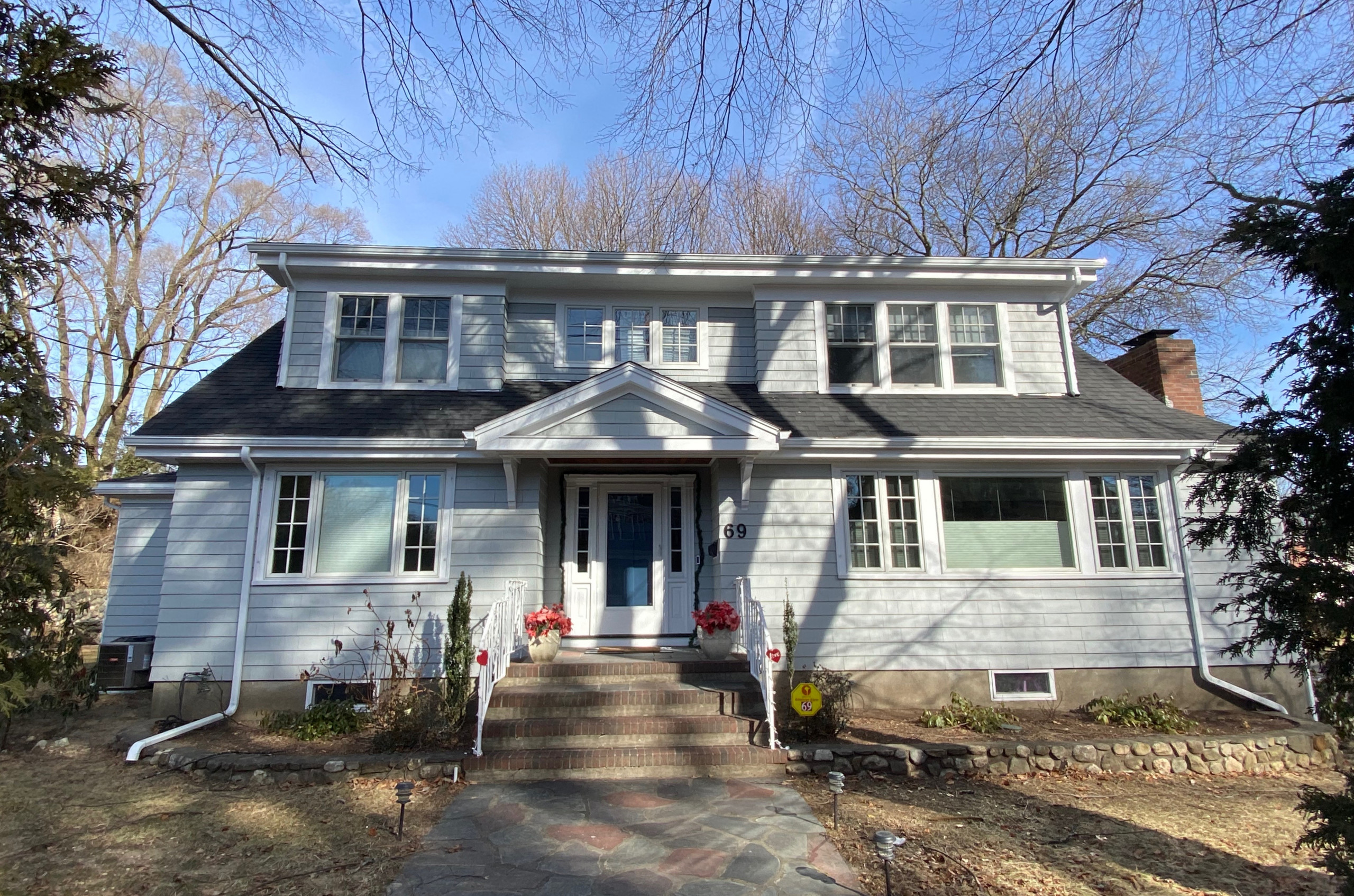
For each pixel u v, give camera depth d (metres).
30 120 4.29
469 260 10.23
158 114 16.86
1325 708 5.46
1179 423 9.92
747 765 6.77
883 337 10.80
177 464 9.07
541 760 6.63
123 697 10.27
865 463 9.57
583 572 9.91
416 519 9.22
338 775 6.50
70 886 4.52
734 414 8.77
